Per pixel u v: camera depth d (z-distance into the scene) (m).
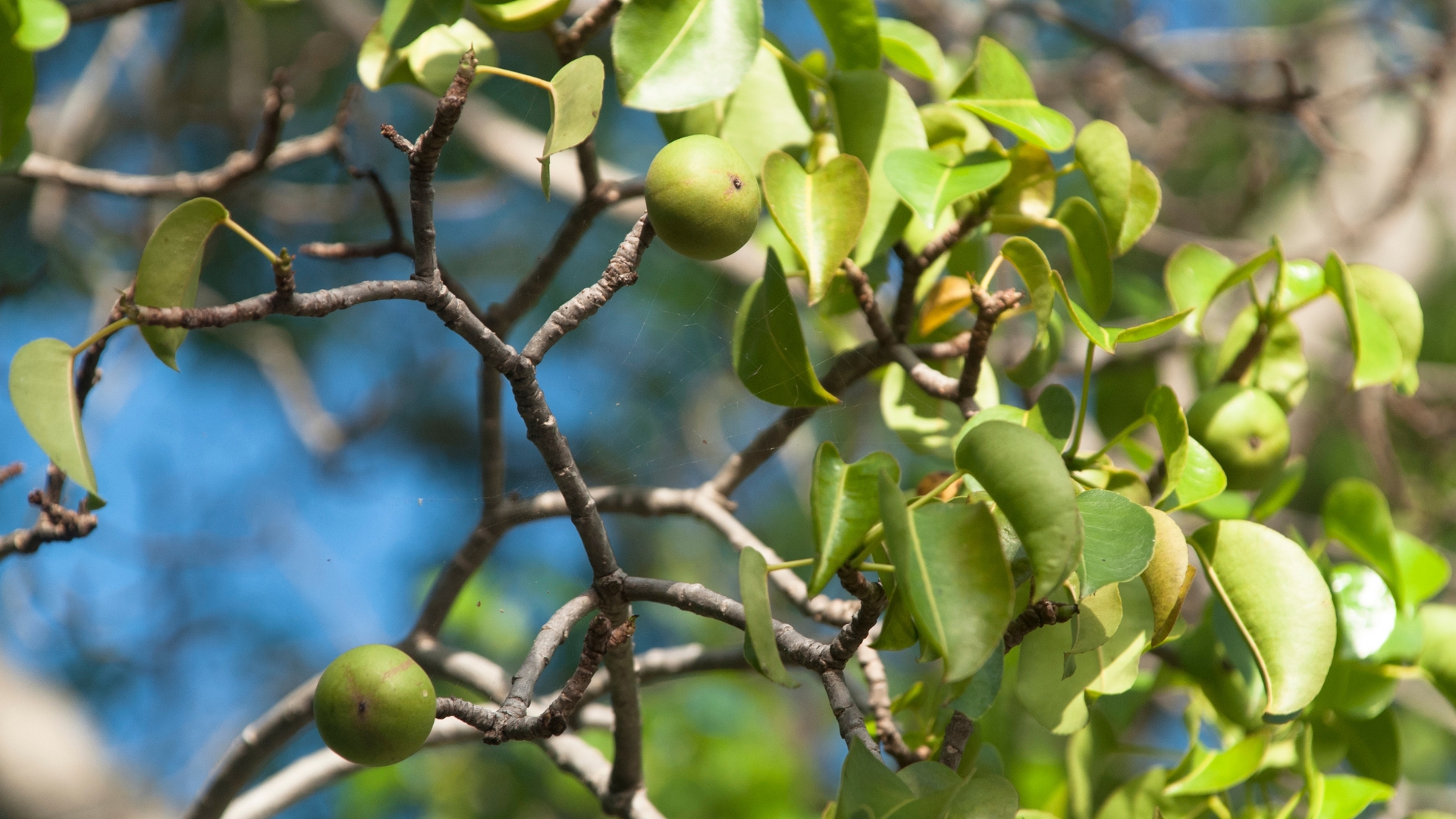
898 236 1.56
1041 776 1.70
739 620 1.43
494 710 1.42
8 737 1.81
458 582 1.63
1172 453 1.50
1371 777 1.59
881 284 1.63
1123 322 2.43
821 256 1.50
